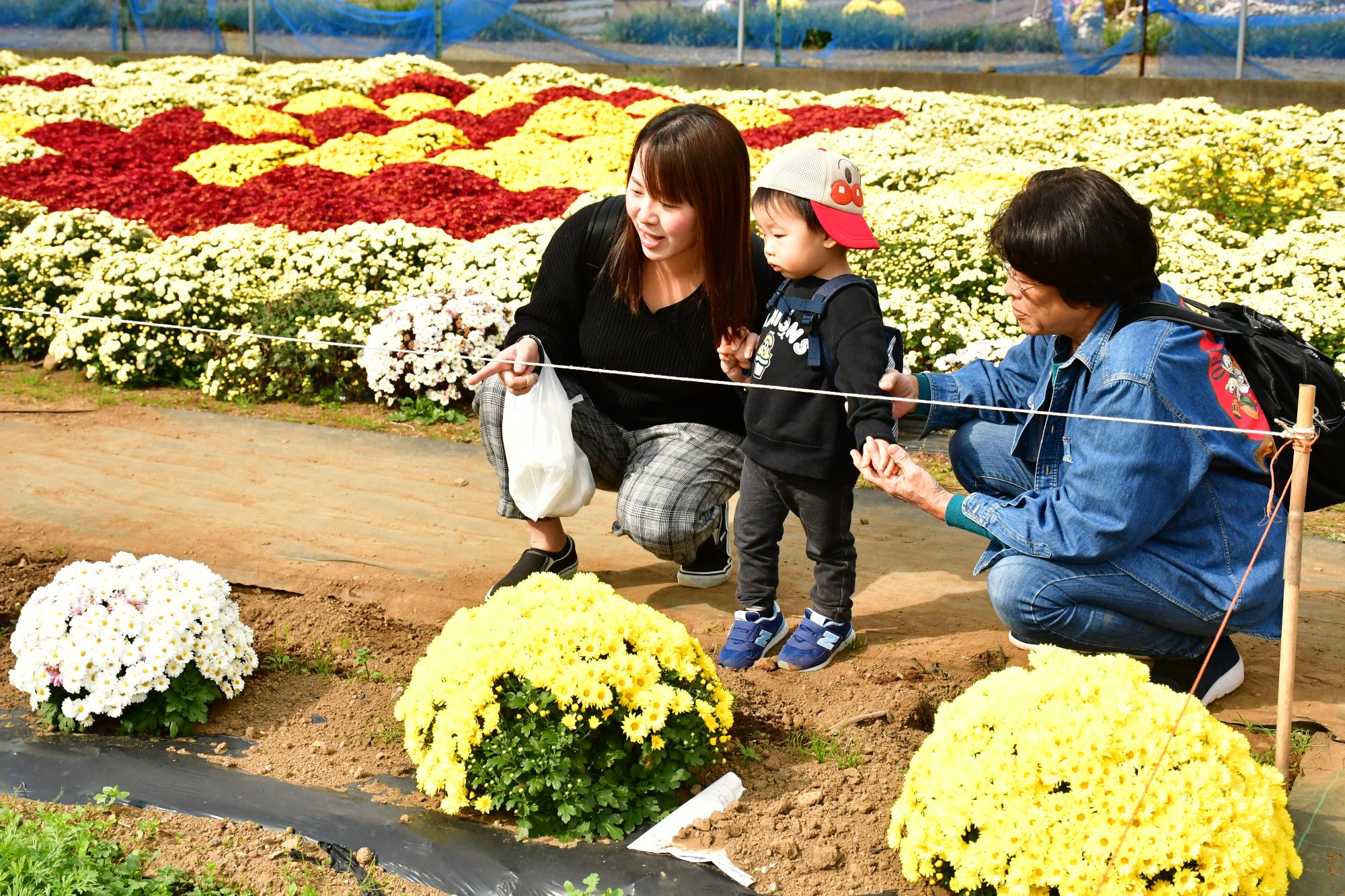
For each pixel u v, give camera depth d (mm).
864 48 19359
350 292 7242
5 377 6809
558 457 3631
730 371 3588
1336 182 9398
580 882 2549
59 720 3125
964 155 10656
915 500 3066
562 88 14375
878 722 3188
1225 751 2426
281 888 2557
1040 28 18609
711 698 2912
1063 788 2449
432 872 2611
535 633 2758
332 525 4652
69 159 10195
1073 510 2936
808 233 3191
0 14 21297
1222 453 2883
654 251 3430
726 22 19766
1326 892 2521
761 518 3465
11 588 3943
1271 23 17172
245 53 21203
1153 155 10242
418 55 17875
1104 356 2920
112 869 2525
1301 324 6316
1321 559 4461
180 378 6766
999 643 3723
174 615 3133
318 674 3471
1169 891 2301
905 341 6523
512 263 7375
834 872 2604
